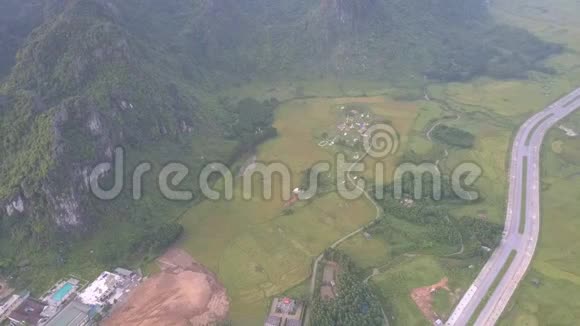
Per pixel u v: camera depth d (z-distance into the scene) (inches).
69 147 6717.5
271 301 5930.1
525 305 5674.2
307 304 5831.7
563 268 6156.5
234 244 6840.6
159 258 6614.2
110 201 7003.0
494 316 5556.1
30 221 6530.5
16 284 6151.6
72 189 6589.6
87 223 6722.4
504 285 5944.9
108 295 6008.9
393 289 5940.0
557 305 5664.4
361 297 5634.8
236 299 5994.1
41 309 5812.0
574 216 7017.7
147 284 6186.0
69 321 5561.0
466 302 5743.1
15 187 6496.1
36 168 6540.4
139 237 6747.1
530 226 6875.0
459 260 6314.0
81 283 6171.3
